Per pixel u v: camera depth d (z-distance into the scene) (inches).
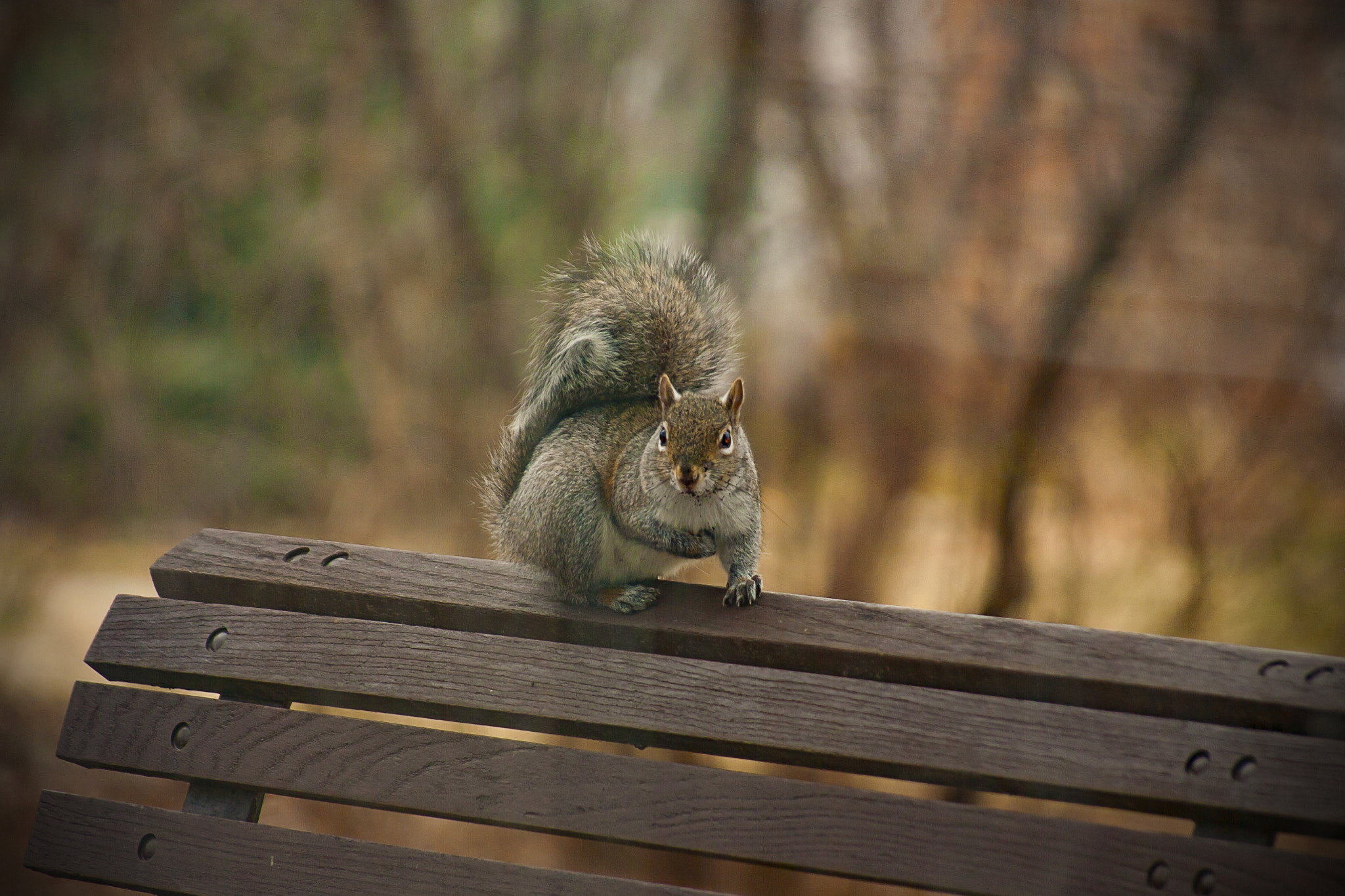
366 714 491.5
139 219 600.7
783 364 521.3
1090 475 510.6
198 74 609.6
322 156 599.8
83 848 175.5
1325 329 502.6
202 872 171.6
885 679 174.2
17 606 596.4
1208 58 501.0
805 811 161.6
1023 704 164.9
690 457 201.0
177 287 622.8
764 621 182.2
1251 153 511.2
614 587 207.3
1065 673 165.9
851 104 523.8
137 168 600.1
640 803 166.1
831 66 531.8
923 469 508.7
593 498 212.2
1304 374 500.7
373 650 183.6
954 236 514.6
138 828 175.3
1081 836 153.4
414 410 563.5
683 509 207.3
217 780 177.0
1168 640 168.7
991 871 154.7
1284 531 491.8
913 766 162.9
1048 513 506.9
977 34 523.2
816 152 521.7
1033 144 517.0
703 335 238.5
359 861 168.4
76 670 563.5
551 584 200.1
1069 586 496.7
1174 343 504.1
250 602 195.8
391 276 580.4
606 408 227.8
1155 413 500.1
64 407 608.4
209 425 634.8
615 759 168.9
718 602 190.5
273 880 169.6
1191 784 154.5
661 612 186.9
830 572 506.3
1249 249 512.1
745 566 206.1
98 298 601.0
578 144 574.2
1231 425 498.3
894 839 158.2
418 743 174.1
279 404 623.2
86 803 177.8
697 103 573.3
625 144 577.0
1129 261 499.2
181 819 174.9
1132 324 506.9
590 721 173.6
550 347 235.0
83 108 610.2
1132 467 511.8
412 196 587.8
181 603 193.6
